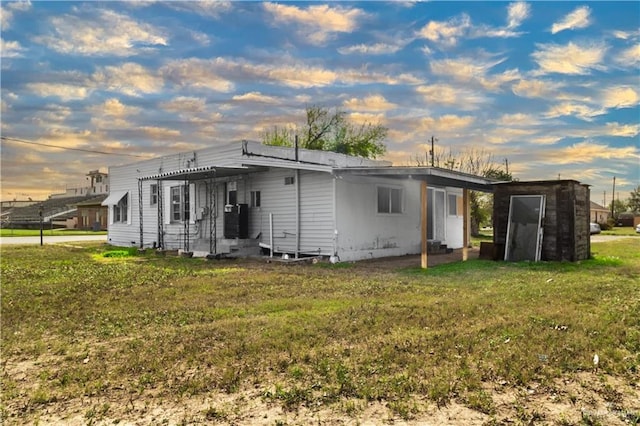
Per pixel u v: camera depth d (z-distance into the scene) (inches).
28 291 370.0
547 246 581.3
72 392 159.5
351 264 554.3
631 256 666.2
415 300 311.6
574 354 189.2
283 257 596.4
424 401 146.3
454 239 834.8
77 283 409.4
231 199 709.9
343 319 254.2
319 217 594.2
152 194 833.5
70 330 247.3
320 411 141.0
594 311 273.4
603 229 2057.1
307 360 186.1
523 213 594.9
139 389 161.0
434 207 767.7
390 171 519.8
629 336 215.2
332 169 564.4
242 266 538.6
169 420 137.2
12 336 235.9
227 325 244.5
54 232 1628.9
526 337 212.2
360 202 614.2
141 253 732.0
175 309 294.8
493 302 300.8
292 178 625.9
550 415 136.9
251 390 158.6
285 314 272.4
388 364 179.0
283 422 134.0
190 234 749.9
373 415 137.8
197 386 161.2
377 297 327.9
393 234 665.6
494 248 602.9
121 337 233.3
